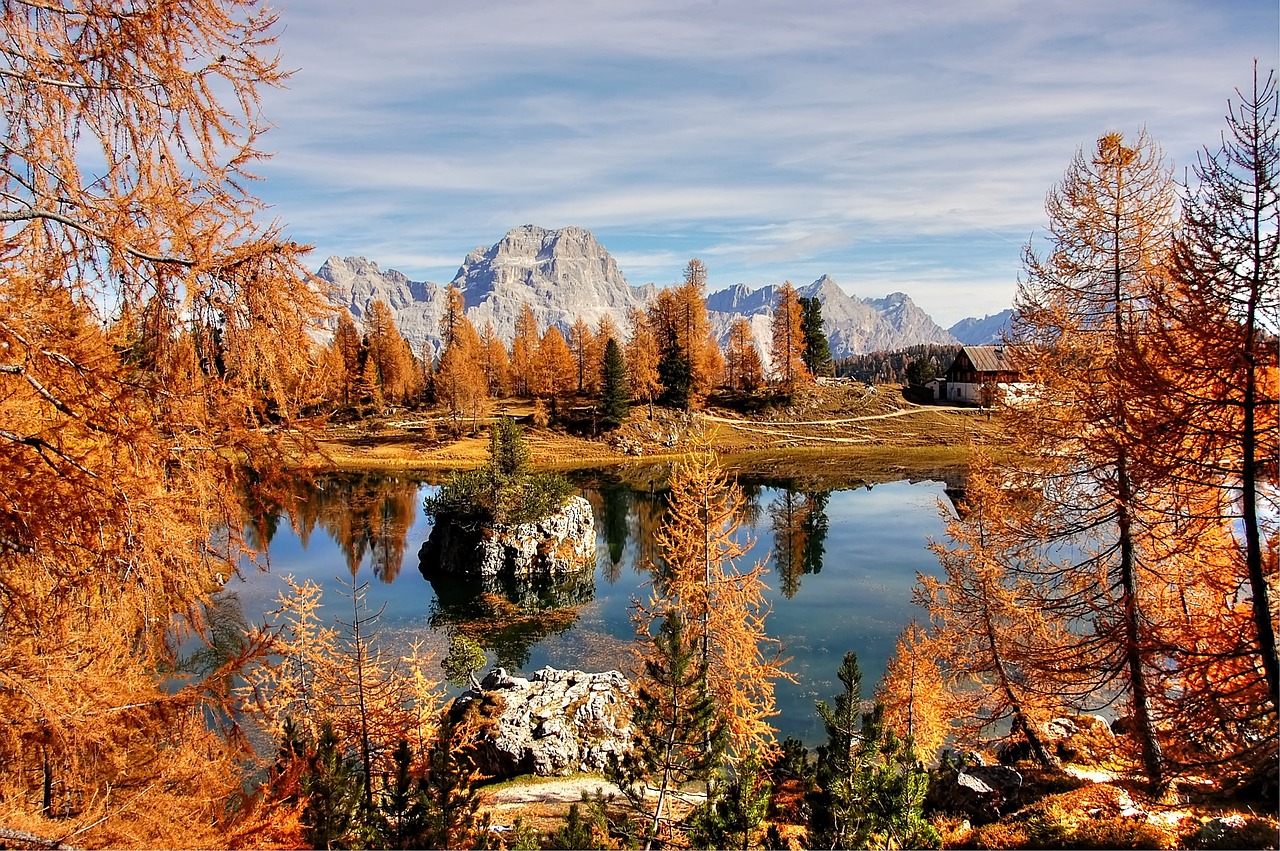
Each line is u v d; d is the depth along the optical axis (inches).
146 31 192.7
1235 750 396.8
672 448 3373.5
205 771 239.0
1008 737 735.7
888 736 530.3
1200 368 367.6
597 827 487.8
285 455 213.6
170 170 206.8
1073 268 572.1
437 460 3009.4
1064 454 565.9
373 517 2171.5
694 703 531.5
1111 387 450.3
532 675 1013.8
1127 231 549.3
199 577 207.0
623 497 2474.2
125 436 186.4
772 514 2145.7
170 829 226.4
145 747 231.0
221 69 208.4
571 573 1609.3
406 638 1245.1
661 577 971.9
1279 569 373.7
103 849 207.2
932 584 783.7
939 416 3745.1
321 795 430.3
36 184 185.6
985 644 739.4
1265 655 355.9
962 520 743.7
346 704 707.4
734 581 775.7
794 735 882.8
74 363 183.9
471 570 1582.2
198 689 226.8
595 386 3895.2
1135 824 456.8
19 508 179.0
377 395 3575.3
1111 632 514.3
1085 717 791.7
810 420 3757.4
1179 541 491.8
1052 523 591.8
